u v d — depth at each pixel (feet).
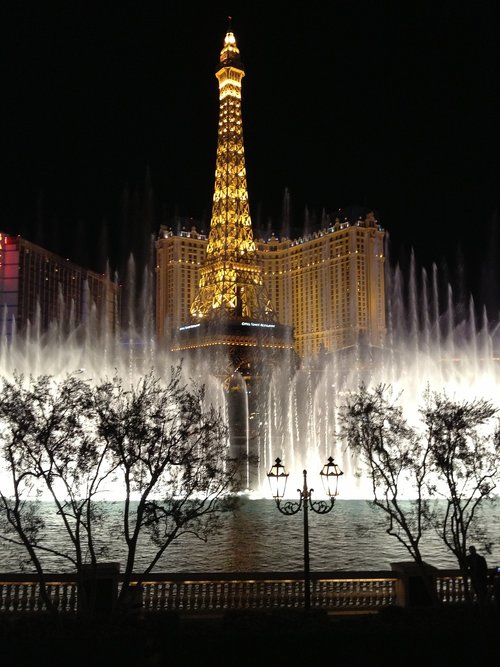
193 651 54.49
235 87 593.83
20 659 51.88
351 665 54.80
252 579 78.64
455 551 75.00
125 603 70.44
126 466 78.43
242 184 589.32
